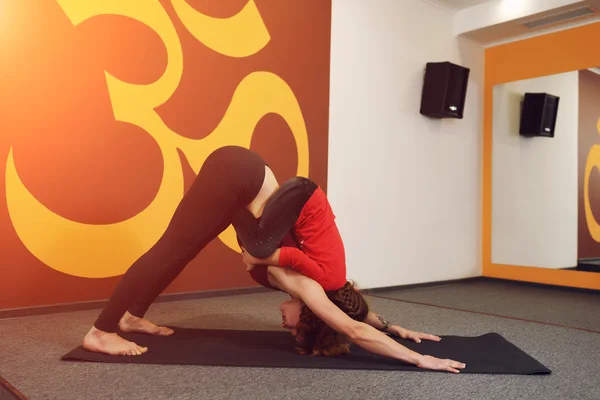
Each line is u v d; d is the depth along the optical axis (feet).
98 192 10.46
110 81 10.63
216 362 6.33
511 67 18.66
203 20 12.01
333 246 6.75
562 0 15.51
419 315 10.97
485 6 17.33
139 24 11.03
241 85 12.67
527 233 18.03
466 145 18.51
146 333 7.85
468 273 18.53
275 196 6.67
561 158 17.24
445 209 17.66
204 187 6.80
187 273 11.79
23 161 9.57
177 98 11.60
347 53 14.80
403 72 16.26
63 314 9.74
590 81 16.49
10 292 9.45
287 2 13.51
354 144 14.93
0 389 5.54
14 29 9.47
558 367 6.92
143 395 5.19
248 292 12.75
